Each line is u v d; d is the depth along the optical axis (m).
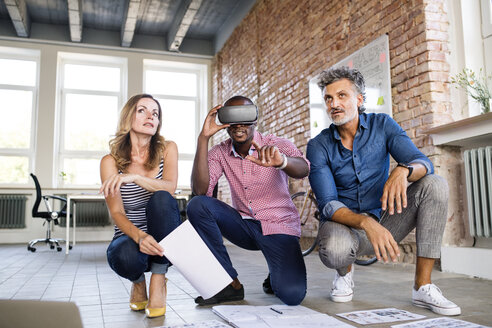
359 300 1.69
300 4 4.88
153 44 7.76
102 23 7.30
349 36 3.92
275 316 1.35
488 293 1.87
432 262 1.50
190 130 8.12
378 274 2.52
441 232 1.47
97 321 1.41
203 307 1.62
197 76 8.29
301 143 4.76
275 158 1.39
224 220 1.66
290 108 5.05
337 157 1.65
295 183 4.89
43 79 7.08
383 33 3.45
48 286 2.29
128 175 1.44
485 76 2.85
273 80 5.56
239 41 6.76
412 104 3.08
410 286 2.04
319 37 4.45
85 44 7.32
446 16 3.03
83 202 6.38
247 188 1.68
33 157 7.10
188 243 1.43
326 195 1.58
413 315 1.36
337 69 1.61
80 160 7.39
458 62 2.95
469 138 2.56
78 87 7.55
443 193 1.45
